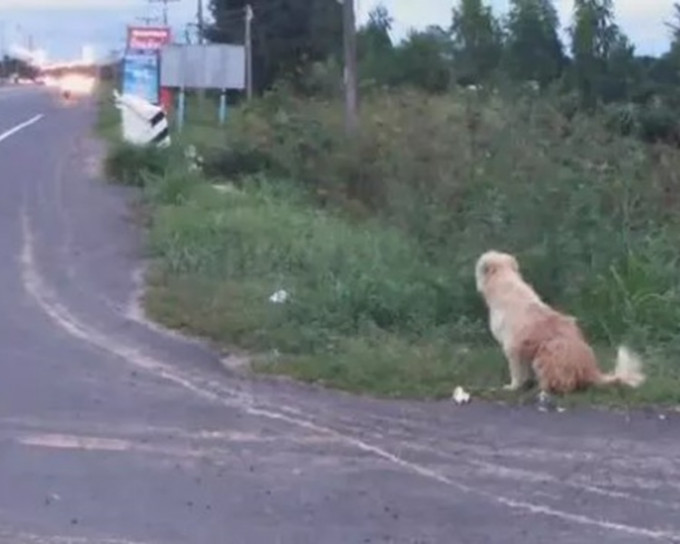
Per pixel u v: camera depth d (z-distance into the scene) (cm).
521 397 1185
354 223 2266
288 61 7550
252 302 1567
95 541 799
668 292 1431
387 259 1669
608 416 1133
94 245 2059
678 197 1681
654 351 1329
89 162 3453
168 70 4588
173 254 1845
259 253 1823
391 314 1434
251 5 7612
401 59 5066
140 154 2964
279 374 1273
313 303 1474
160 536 812
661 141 1967
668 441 1062
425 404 1176
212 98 6378
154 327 1494
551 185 1592
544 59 4869
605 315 1398
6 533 810
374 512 870
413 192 1998
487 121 2175
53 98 9269
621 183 1630
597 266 1453
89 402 1161
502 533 831
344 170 2612
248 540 809
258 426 1089
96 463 969
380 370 1249
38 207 2502
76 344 1411
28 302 1636
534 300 1227
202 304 1570
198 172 2795
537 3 5066
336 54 6925
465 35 5288
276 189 2603
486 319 1403
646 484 944
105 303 1631
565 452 1027
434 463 991
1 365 1305
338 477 949
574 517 866
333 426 1095
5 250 2019
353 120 3011
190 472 952
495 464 990
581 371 1186
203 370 1300
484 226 1577
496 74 3778
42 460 973
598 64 4175
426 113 2609
